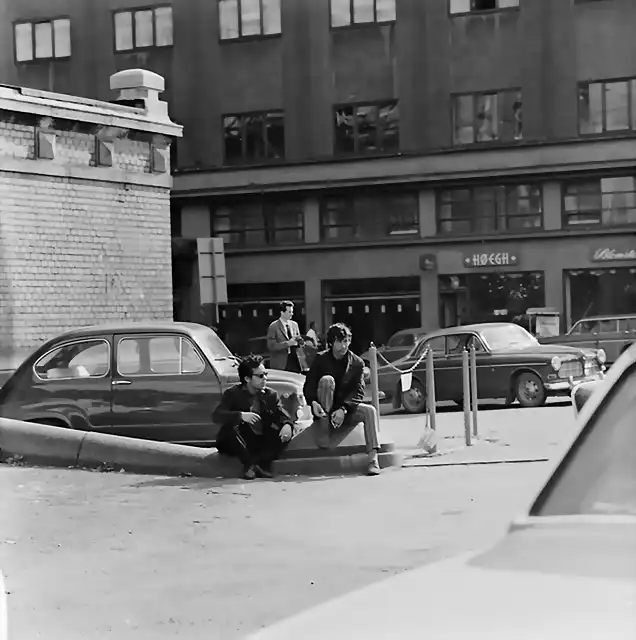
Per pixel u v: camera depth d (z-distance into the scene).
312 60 41.81
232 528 9.56
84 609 6.96
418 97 40.53
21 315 19.00
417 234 40.41
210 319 41.62
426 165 39.91
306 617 2.43
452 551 8.22
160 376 13.92
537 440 15.16
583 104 38.78
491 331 22.44
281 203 42.12
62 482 12.44
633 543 2.49
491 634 2.12
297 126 41.94
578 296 38.84
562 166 38.41
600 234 38.34
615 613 2.15
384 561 8.00
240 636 6.18
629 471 2.72
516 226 39.44
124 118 20.52
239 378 13.13
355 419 12.96
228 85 42.78
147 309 21.06
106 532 9.51
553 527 2.65
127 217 20.77
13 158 18.81
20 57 44.81
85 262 20.00
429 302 40.22
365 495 11.14
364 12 41.25
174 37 43.38
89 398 14.05
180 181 42.88
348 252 41.09
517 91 39.50
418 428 18.00
